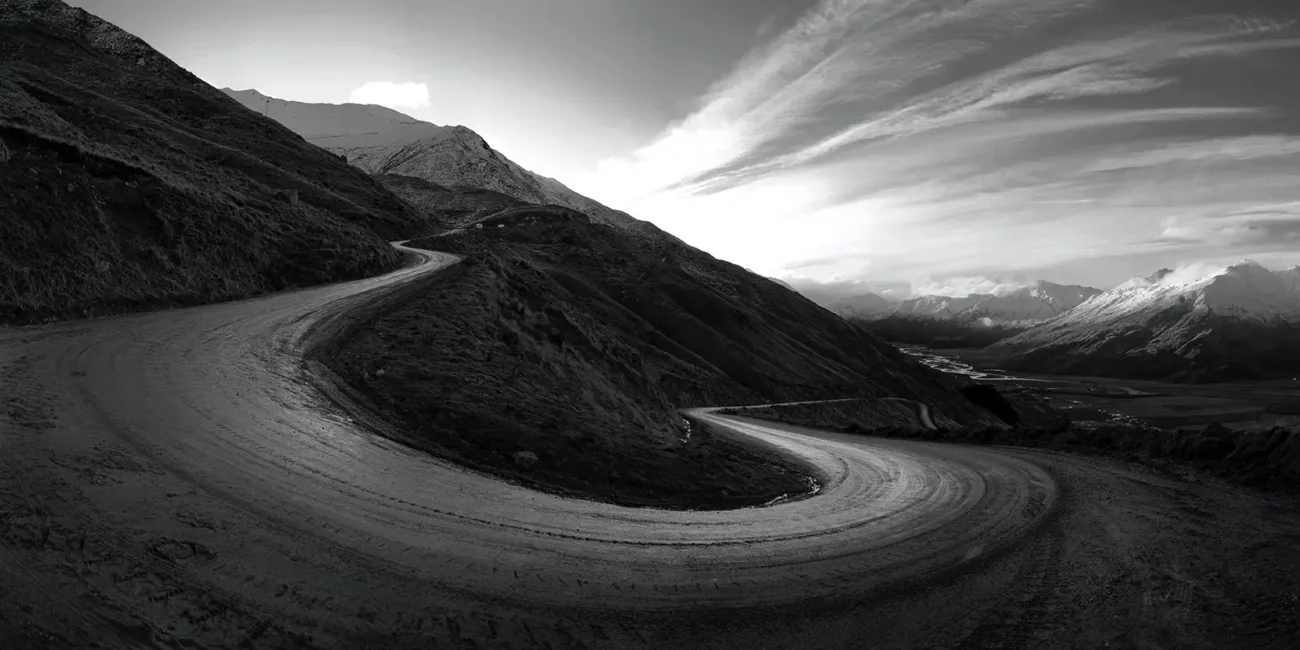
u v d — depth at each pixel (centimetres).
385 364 2220
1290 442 1534
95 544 747
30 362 1605
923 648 777
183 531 830
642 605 877
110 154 3541
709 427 4291
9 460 939
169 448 1148
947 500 1667
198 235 3372
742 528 1376
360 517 1014
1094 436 2319
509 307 3588
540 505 1311
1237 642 735
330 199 8231
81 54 12350
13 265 2253
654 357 9588
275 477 1114
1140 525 1236
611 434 2125
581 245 15850
